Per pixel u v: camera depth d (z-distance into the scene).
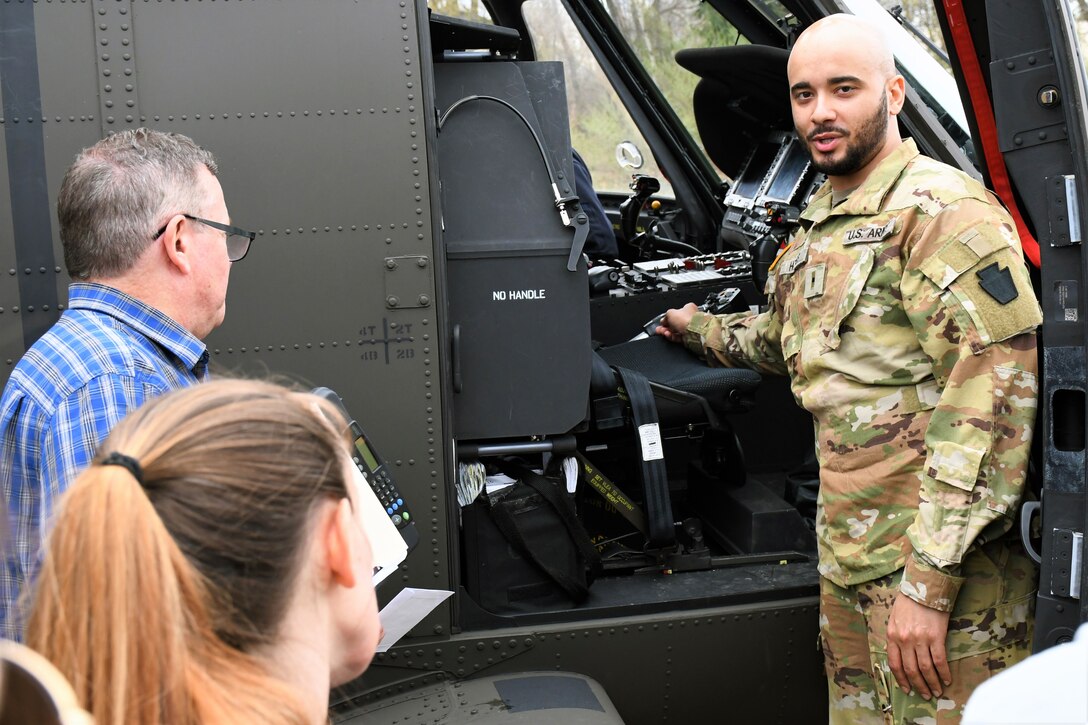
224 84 1.92
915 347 1.92
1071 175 1.87
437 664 2.09
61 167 1.88
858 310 1.95
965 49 2.18
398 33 1.96
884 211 1.94
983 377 1.81
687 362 2.67
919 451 1.91
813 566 2.41
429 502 2.03
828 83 1.96
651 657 2.20
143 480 0.65
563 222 2.15
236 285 1.94
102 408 1.32
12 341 1.88
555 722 1.91
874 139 1.98
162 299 1.41
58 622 0.61
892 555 1.93
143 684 0.60
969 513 1.81
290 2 1.93
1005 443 1.82
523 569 2.20
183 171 1.42
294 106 1.94
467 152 2.19
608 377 2.39
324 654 0.73
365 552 0.79
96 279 1.41
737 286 3.14
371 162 1.96
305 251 1.95
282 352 1.96
